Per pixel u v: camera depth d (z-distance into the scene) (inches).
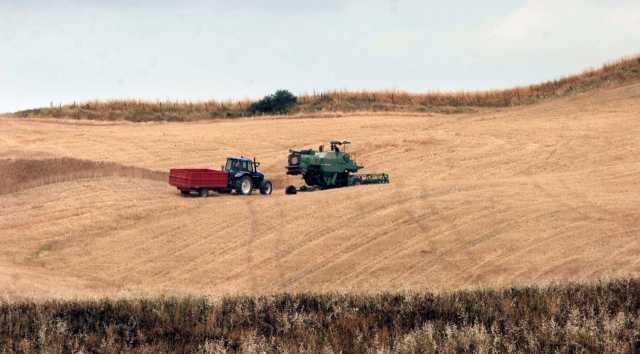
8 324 2124.8
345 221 4345.5
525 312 2142.0
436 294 2402.8
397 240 3976.4
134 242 4156.0
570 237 3873.0
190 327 2129.7
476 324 2018.9
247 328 2110.0
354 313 2201.0
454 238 3961.6
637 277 2628.0
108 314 2257.6
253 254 3880.4
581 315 2101.4
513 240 3878.0
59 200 4965.6
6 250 4005.9
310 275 3528.5
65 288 3344.0
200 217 4616.1
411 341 1902.1
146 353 1923.0
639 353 1831.9
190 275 3602.4
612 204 4480.8
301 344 1918.1
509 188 5032.0
